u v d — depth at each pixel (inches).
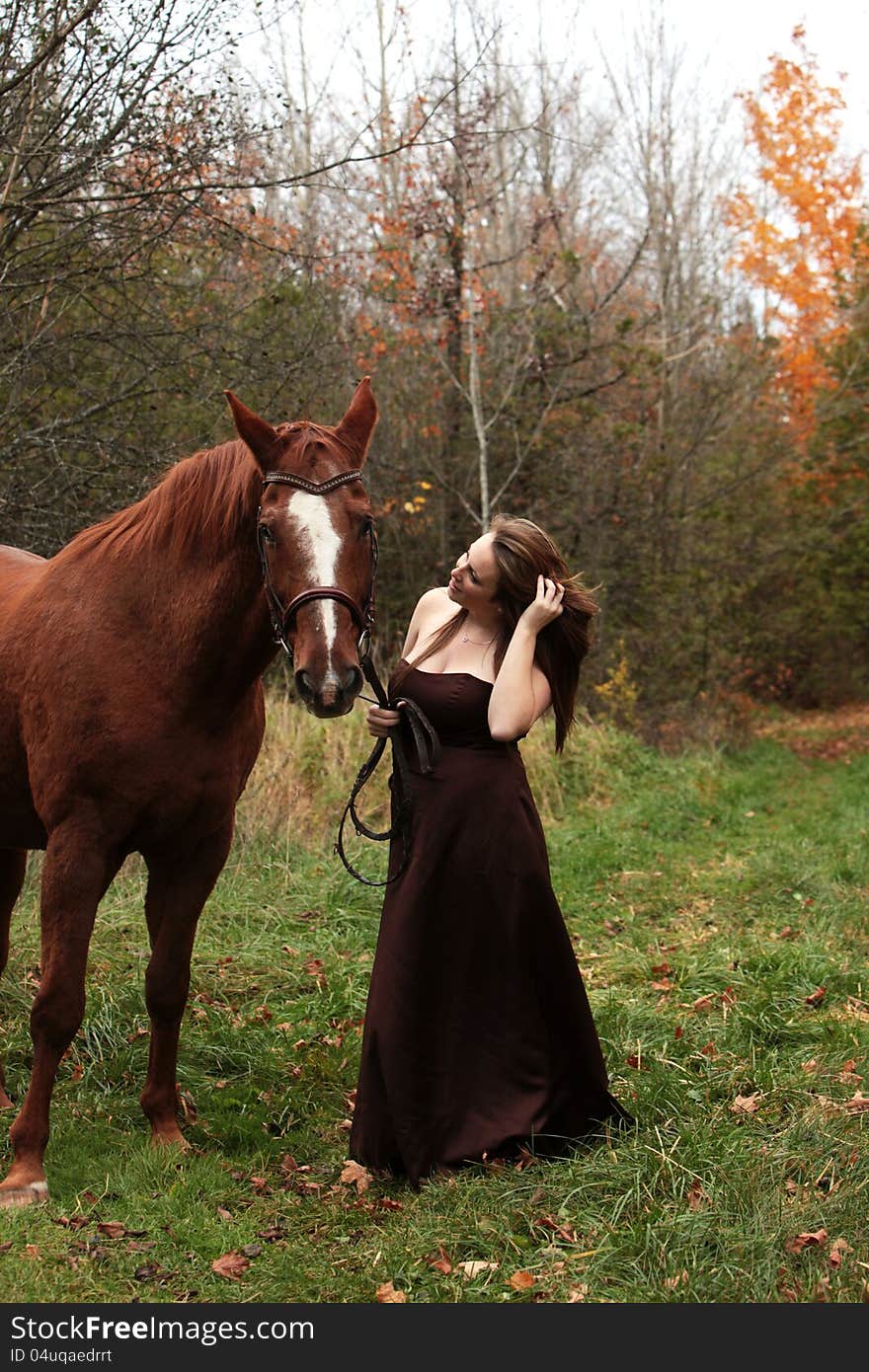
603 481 490.3
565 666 128.4
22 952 186.2
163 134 235.8
